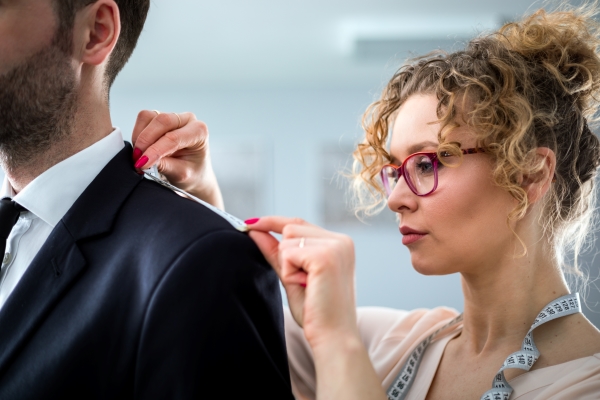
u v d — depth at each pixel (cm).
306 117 851
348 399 83
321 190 848
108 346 84
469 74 122
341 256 88
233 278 88
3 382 84
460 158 117
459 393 129
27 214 98
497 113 117
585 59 128
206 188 148
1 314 87
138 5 108
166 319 82
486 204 118
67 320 86
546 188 122
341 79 809
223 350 86
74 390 83
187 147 133
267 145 855
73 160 97
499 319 127
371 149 148
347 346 86
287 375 100
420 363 142
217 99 857
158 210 92
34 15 89
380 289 830
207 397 84
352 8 545
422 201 121
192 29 603
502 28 134
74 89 95
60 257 89
